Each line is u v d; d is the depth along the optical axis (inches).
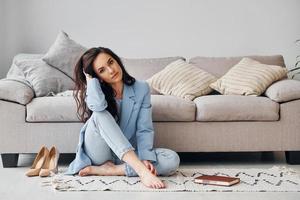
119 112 125.7
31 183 119.3
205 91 152.5
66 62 154.1
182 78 153.1
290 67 183.6
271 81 149.0
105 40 184.5
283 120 136.2
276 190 109.5
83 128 126.0
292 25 184.1
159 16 184.4
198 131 136.3
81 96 128.0
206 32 184.4
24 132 135.8
